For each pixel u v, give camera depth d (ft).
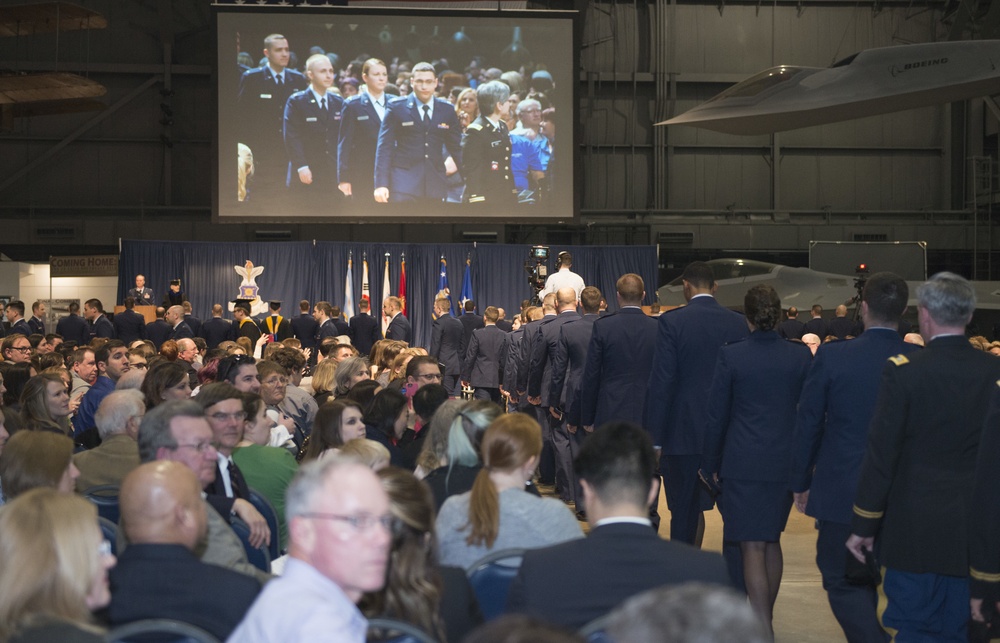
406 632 6.72
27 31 60.23
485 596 8.81
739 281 68.49
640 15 74.38
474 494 9.46
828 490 13.16
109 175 72.02
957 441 11.26
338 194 60.54
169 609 7.68
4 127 64.69
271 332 50.44
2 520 6.29
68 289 64.34
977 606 10.14
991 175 71.51
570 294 26.17
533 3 72.59
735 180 75.05
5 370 21.79
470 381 37.50
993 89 36.91
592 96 73.97
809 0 74.59
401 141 60.90
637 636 3.35
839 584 13.19
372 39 60.59
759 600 14.83
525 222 61.57
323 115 60.34
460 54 61.21
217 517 10.18
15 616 6.03
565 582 7.52
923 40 75.00
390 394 17.22
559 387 23.80
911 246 69.00
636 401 19.99
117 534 10.44
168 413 11.20
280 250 63.05
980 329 67.21
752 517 14.78
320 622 6.31
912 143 75.72
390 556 7.41
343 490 6.61
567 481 25.94
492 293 64.13
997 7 69.36
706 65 74.64
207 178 72.90
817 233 73.10
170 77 71.97
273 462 14.51
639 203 74.49
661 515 27.20
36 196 71.46
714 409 15.05
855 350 13.24
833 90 38.78
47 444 10.84
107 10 71.61
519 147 61.46
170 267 62.54
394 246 63.67
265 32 59.88
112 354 24.66
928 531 11.23
